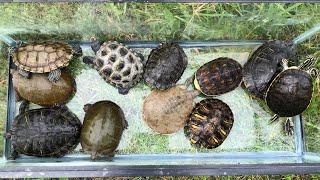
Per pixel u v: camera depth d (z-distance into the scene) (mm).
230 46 952
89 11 861
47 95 859
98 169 833
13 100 906
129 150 909
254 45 953
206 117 857
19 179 913
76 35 921
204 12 884
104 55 859
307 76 859
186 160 912
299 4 856
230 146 928
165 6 866
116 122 839
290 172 846
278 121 941
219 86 869
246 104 938
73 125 853
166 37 937
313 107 925
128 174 835
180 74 885
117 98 919
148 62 876
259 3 853
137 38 934
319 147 894
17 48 866
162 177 927
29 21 870
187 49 947
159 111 860
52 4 838
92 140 817
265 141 937
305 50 939
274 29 931
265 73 875
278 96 858
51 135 833
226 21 901
